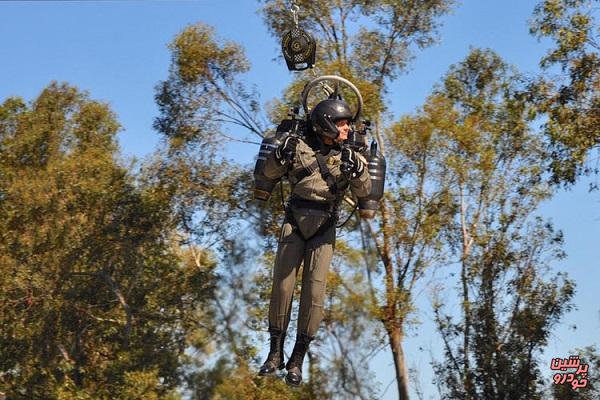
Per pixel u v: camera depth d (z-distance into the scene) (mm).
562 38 33594
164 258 40750
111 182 41312
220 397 36219
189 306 40031
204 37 40906
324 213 10219
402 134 37531
